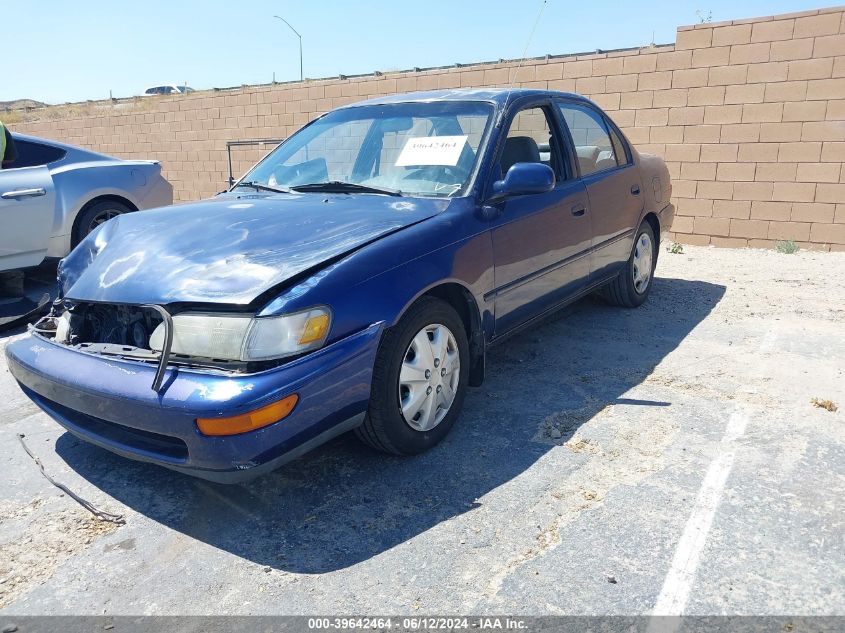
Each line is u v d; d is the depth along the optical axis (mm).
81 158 7004
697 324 5332
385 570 2533
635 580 2410
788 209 8055
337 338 2785
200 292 2744
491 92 4266
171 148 13789
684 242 8828
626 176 5223
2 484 3256
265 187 4152
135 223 3520
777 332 5082
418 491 3045
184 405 2541
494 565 2529
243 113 12500
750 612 2242
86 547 2756
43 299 5703
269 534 2791
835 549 2535
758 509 2797
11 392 4383
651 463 3195
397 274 3039
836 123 7570
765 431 3479
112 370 2812
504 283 3752
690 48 8266
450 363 3416
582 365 4504
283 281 2729
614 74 8828
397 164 3969
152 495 3125
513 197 3848
